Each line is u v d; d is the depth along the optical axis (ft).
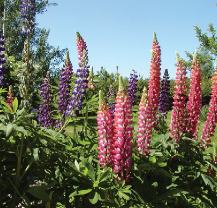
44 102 4.58
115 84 14.38
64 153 2.36
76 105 3.13
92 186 2.06
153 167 2.34
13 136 2.30
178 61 3.29
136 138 2.89
